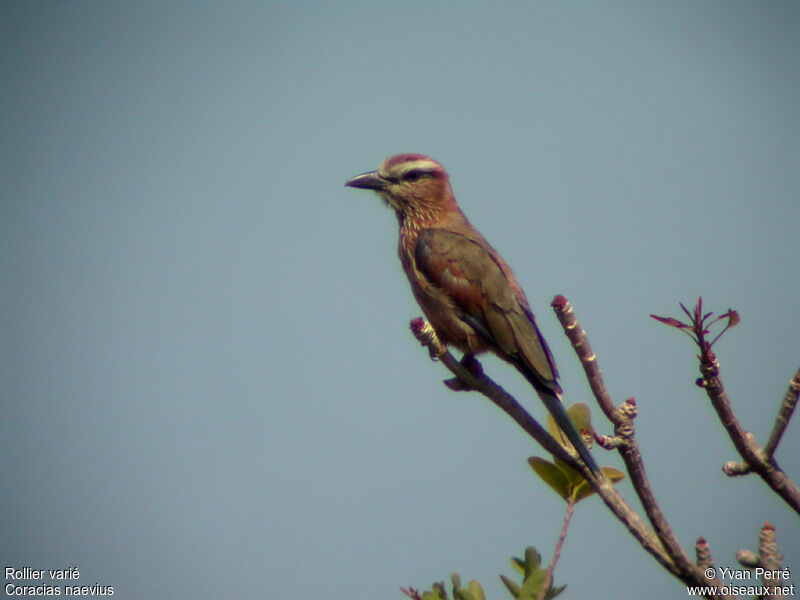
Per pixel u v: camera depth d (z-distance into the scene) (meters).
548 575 6.93
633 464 7.13
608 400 7.16
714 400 6.78
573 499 7.62
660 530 7.05
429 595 7.08
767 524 6.62
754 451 6.86
